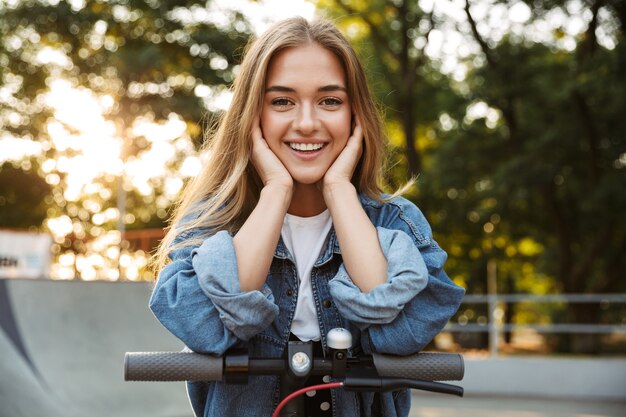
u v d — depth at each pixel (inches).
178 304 63.2
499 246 865.5
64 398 224.2
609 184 651.5
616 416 322.0
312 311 72.2
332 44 70.9
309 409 68.2
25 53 785.6
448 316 64.9
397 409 71.7
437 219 796.0
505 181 676.1
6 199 845.8
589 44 692.7
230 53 722.8
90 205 853.8
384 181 89.4
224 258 64.4
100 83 752.3
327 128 70.4
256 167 71.4
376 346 64.1
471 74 754.2
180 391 249.3
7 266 470.0
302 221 74.5
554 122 725.9
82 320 248.2
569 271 741.9
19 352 228.8
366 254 66.6
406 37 751.7
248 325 62.4
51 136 813.9
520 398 397.4
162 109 713.0
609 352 749.9
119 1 725.9
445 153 772.0
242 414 68.7
